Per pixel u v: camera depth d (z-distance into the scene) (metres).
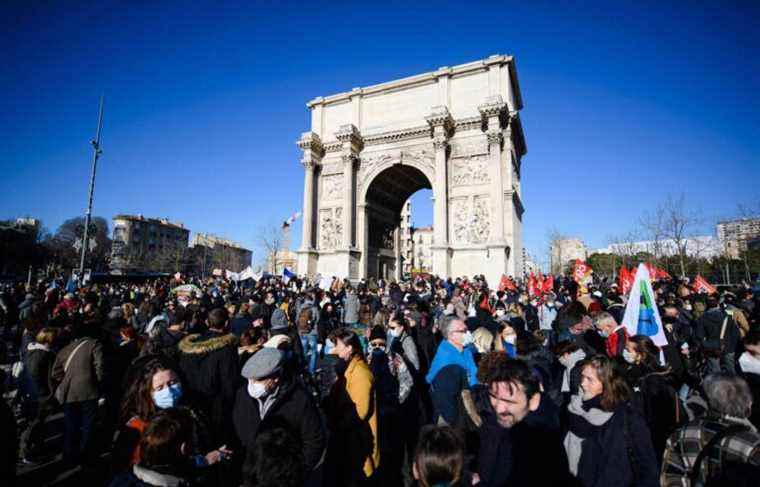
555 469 4.27
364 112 47.62
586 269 21.25
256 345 9.23
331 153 47.59
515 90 46.69
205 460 4.97
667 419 6.32
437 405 6.23
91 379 8.30
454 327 6.92
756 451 3.53
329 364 10.49
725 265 54.88
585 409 4.54
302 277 41.50
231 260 133.88
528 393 4.29
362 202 45.16
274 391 5.28
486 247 38.19
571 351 7.45
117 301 18.09
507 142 40.12
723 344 11.77
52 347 9.05
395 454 8.48
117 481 3.75
